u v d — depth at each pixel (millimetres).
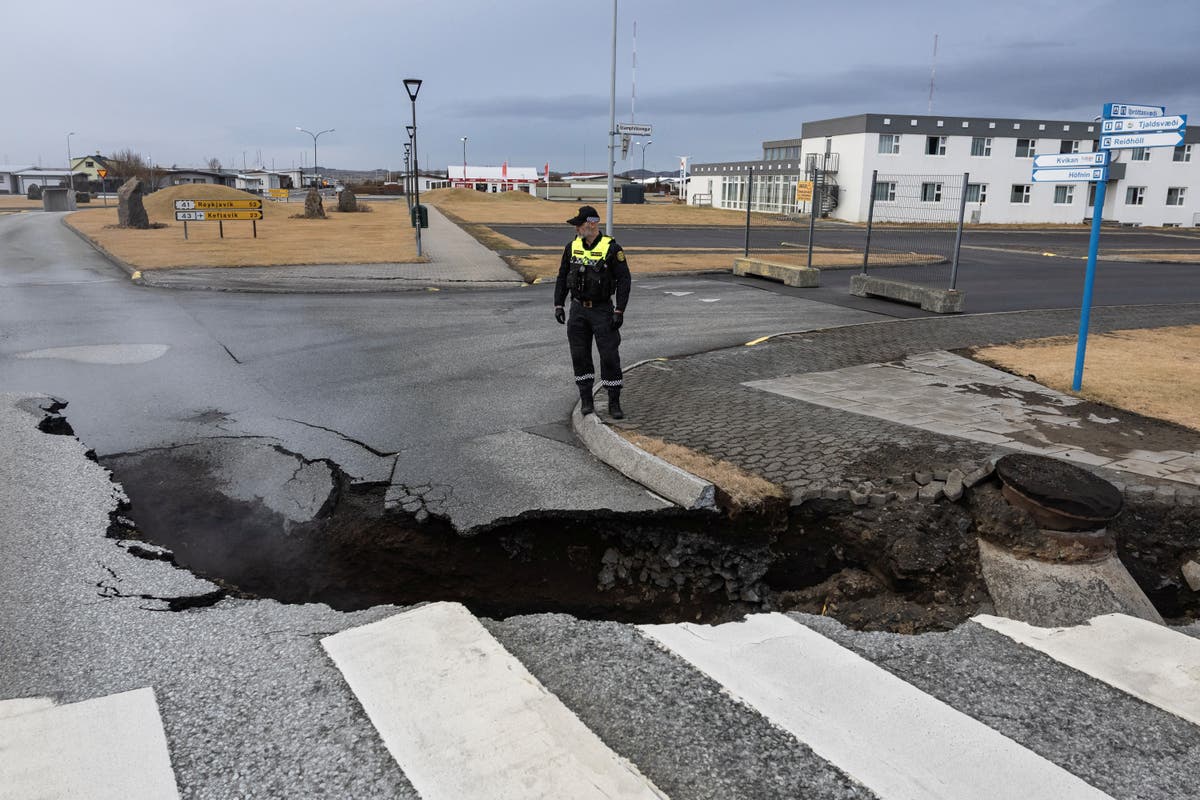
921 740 2727
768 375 8430
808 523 5004
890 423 6562
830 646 3410
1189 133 53156
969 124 49906
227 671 3080
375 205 62594
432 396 7582
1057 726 2842
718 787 2443
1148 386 7891
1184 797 2477
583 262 6309
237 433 6418
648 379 8188
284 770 2488
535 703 2850
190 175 100188
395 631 3379
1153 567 4758
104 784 2426
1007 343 10336
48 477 5359
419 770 2479
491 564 4758
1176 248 33844
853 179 50094
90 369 8492
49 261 20719
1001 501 4758
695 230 38031
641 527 4938
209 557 4562
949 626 4262
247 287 15242
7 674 3072
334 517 5023
